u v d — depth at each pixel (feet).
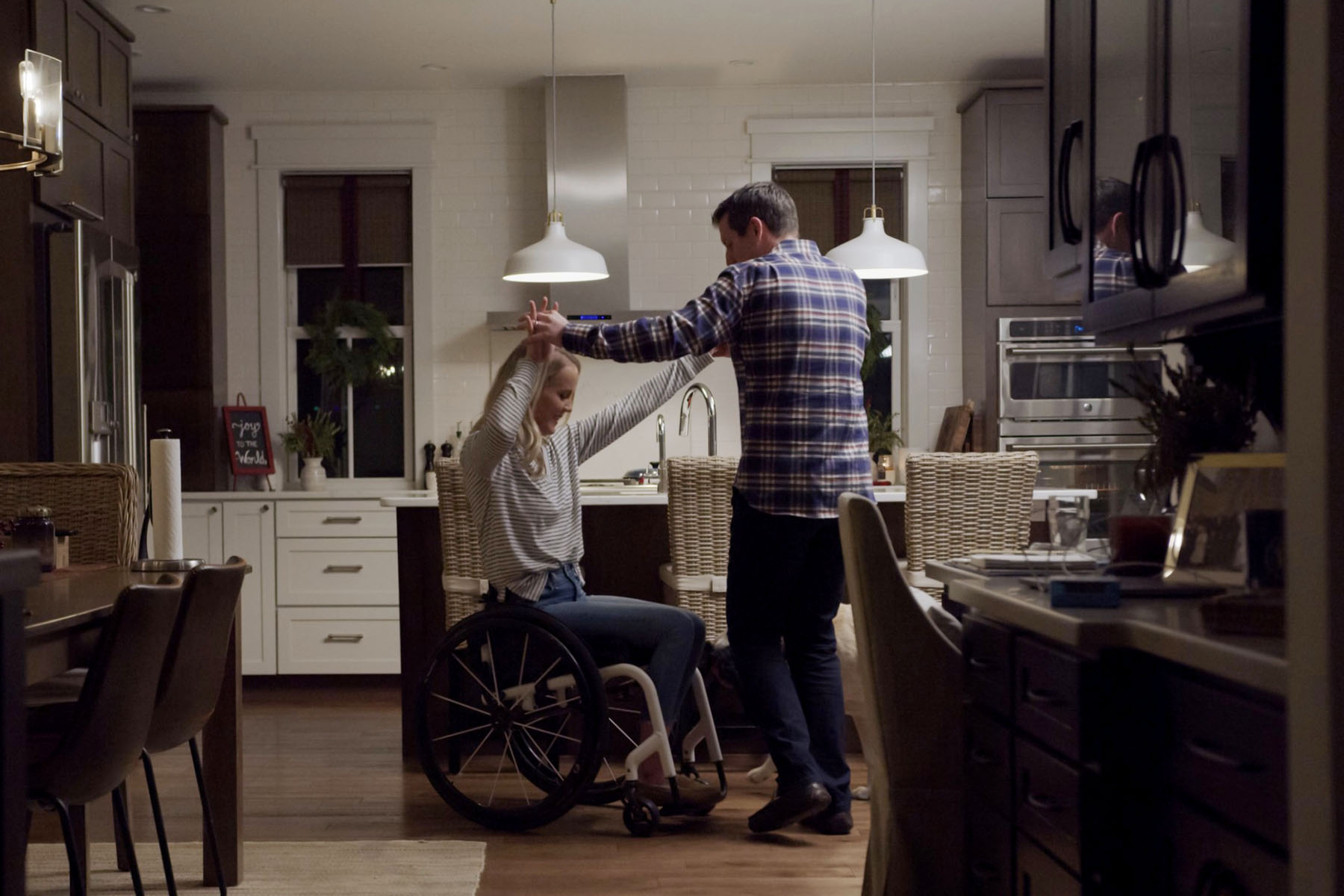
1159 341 6.79
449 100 21.15
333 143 21.04
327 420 20.68
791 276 9.66
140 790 12.49
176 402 19.93
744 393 9.80
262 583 19.34
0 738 3.22
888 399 21.53
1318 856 3.02
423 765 10.70
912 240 21.18
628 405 11.16
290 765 13.47
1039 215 19.52
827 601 10.05
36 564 3.39
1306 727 3.08
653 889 8.95
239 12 17.34
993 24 18.30
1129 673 4.51
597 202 20.44
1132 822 4.48
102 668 6.29
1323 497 3.00
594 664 10.27
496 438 10.44
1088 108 6.67
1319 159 3.03
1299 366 3.13
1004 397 19.29
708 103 21.18
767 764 12.09
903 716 6.70
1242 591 4.44
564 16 17.72
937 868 6.65
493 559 10.69
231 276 20.99
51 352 14.58
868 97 21.17
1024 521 11.39
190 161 19.97
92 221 16.02
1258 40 4.51
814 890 8.89
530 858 9.82
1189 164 5.16
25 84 8.53
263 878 9.29
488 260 21.09
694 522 11.94
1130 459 19.16
